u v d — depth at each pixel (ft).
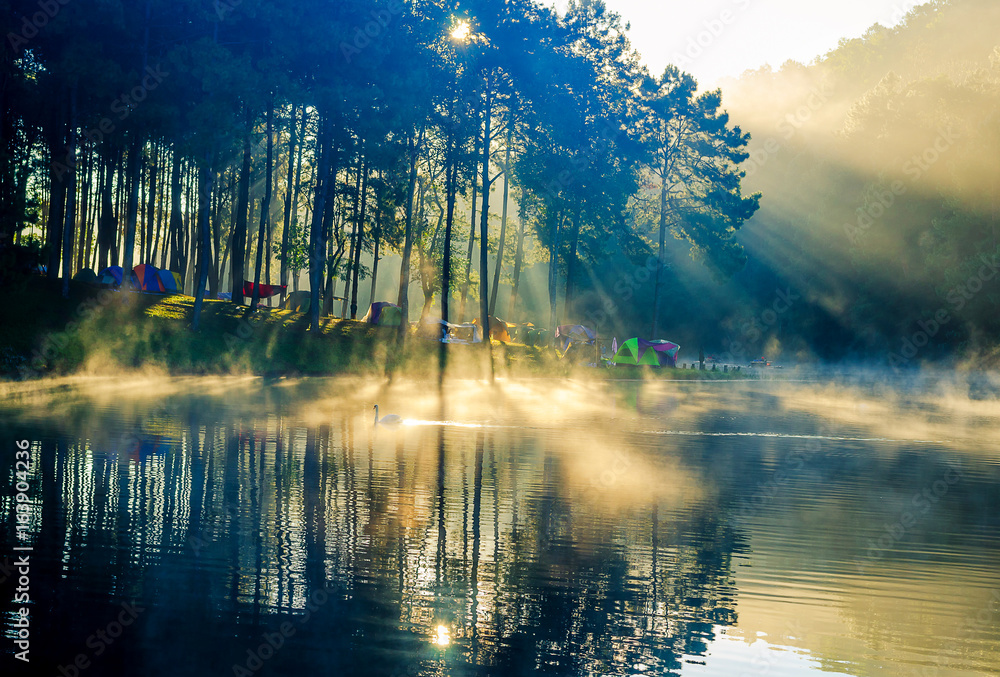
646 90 222.69
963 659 25.96
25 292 128.36
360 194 195.21
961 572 35.78
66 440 61.21
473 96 175.01
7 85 134.10
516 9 172.04
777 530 42.98
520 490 51.01
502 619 28.37
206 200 144.15
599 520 43.75
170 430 69.77
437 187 206.28
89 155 170.60
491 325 228.84
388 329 191.52
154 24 135.23
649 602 30.76
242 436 68.74
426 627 27.37
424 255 236.63
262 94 138.10
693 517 45.42
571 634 27.25
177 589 29.86
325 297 204.44
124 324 136.98
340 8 144.36
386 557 35.01
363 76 148.97
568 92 182.91
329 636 26.22
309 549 35.68
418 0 158.10
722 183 230.68
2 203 123.13
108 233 180.65
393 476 53.62
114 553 33.71
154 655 24.21
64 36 128.36
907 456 73.97
